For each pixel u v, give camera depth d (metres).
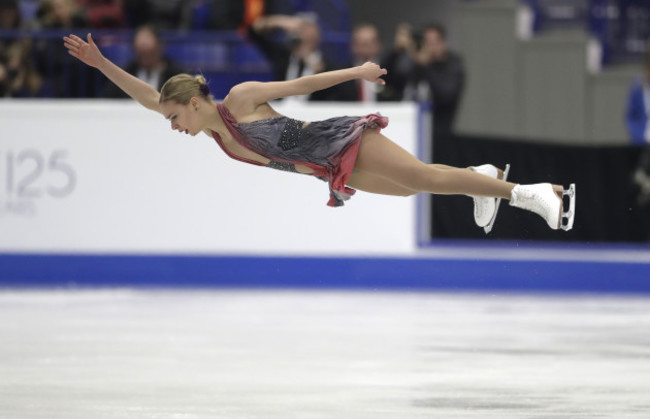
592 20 46.91
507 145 32.03
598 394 15.61
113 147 32.66
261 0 38.53
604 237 32.69
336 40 36.34
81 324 24.09
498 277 31.81
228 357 19.36
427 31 34.72
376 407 14.45
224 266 32.62
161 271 32.78
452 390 15.94
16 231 32.91
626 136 42.66
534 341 21.66
